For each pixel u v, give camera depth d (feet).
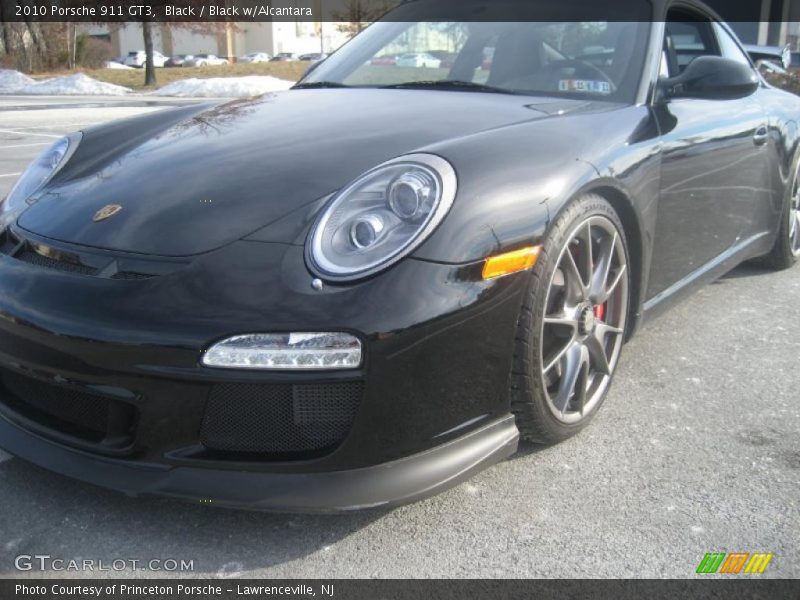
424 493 5.83
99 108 48.49
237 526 6.15
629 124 7.77
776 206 12.09
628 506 6.45
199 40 177.27
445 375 5.81
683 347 10.00
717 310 11.44
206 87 68.80
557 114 7.62
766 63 29.01
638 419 7.98
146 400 5.65
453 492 6.63
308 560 5.76
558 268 6.87
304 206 6.20
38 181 7.89
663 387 8.77
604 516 6.31
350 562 5.74
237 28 88.94
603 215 7.17
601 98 8.46
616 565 5.72
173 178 6.95
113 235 6.29
